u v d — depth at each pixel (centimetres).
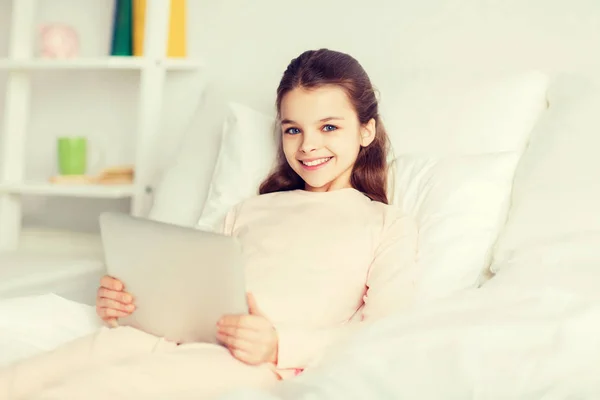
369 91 136
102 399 84
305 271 118
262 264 121
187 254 96
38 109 226
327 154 130
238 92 197
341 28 186
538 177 134
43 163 227
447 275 123
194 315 99
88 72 219
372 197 135
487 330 91
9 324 111
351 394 82
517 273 118
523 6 167
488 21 171
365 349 90
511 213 133
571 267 116
